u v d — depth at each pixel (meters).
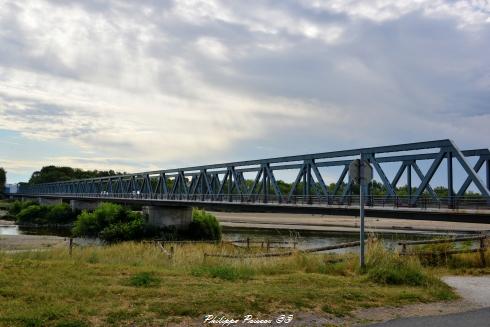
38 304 8.84
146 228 62.09
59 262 14.64
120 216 67.38
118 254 20.27
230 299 9.53
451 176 30.95
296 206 40.75
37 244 46.16
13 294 9.55
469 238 17.20
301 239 53.22
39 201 137.00
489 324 8.61
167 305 9.00
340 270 14.05
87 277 11.83
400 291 11.20
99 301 9.27
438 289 11.52
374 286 11.91
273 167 48.06
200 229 62.50
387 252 14.69
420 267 13.52
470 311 9.68
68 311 8.38
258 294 9.99
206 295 9.86
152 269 13.73
